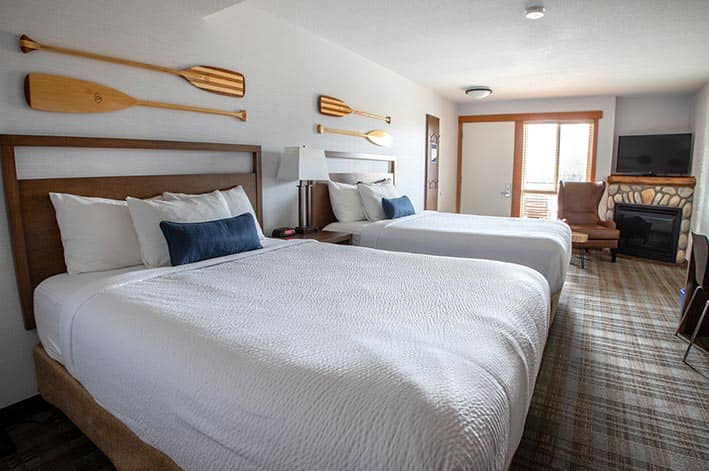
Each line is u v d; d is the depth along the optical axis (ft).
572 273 16.58
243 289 5.74
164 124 8.39
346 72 13.66
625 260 18.93
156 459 4.25
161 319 4.57
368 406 3.06
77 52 6.87
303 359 3.63
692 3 9.52
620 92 20.08
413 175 19.11
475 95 19.86
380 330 4.33
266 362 3.62
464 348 3.93
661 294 13.78
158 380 4.02
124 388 4.50
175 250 6.84
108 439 5.06
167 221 7.00
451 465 2.70
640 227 19.47
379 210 13.53
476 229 11.39
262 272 6.67
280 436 3.17
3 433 6.15
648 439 6.35
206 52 9.09
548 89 19.56
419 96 18.97
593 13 10.15
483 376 3.51
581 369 8.58
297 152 10.68
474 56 14.06
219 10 8.57
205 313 4.74
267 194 11.07
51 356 6.16
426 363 3.59
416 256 7.99
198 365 3.81
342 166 14.07
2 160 6.15
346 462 2.92
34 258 6.51
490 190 24.07
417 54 13.94
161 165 8.40
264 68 10.57
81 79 7.02
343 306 5.10
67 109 6.82
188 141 8.87
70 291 5.87
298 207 12.25
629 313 11.94
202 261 7.16
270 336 4.12
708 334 10.03
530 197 23.35
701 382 8.05
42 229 6.57
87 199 6.89
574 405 7.27
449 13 10.29
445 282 6.20
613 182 20.33
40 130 6.61
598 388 7.84
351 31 11.74
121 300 5.19
